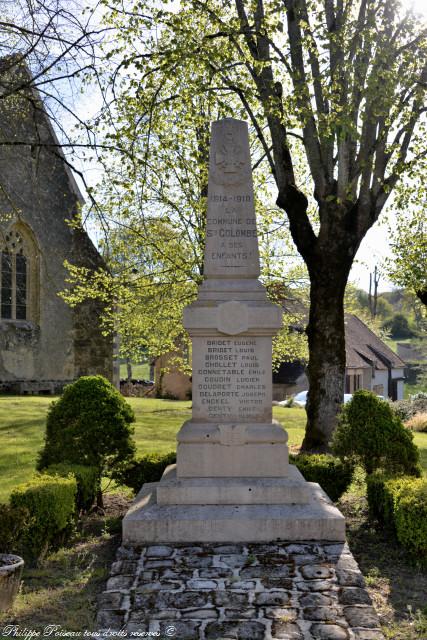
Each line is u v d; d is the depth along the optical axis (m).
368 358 37.25
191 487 6.86
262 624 4.72
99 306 27.41
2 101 11.59
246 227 7.79
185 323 7.40
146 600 5.12
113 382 27.30
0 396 23.36
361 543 6.95
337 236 11.81
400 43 11.45
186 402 27.94
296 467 7.78
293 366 31.86
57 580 5.78
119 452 8.45
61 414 8.55
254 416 7.46
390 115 10.84
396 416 8.83
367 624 4.73
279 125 11.98
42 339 26.33
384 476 7.57
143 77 10.17
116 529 7.43
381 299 72.25
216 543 6.34
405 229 19.27
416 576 5.92
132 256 17.80
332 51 10.62
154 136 12.27
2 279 25.14
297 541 6.37
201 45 10.52
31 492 6.38
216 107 13.19
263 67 11.29
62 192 27.17
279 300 19.19
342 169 11.66
